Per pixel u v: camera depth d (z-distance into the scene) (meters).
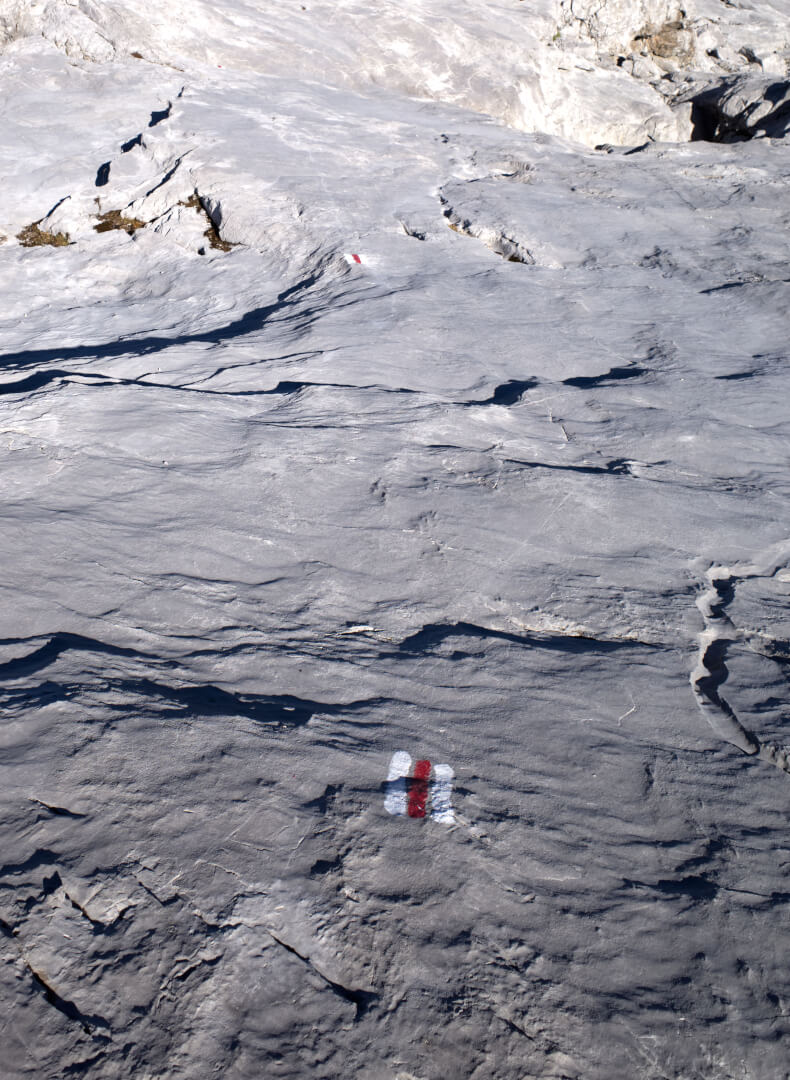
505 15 22.02
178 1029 1.78
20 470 4.32
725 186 13.62
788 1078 1.79
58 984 1.84
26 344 8.13
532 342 7.55
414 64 19.00
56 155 13.83
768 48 26.12
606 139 20.97
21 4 18.33
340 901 2.07
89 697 2.66
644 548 4.14
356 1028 1.81
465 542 4.05
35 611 3.18
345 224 11.07
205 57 17.64
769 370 7.01
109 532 3.81
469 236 11.23
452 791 2.45
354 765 2.52
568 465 5.16
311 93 17.12
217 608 3.36
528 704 2.91
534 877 2.20
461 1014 1.85
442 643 3.25
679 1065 1.79
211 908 2.02
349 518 4.20
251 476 4.54
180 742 2.51
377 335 7.45
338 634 3.29
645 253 10.59
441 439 5.30
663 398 6.29
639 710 2.93
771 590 3.85
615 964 1.99
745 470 5.18
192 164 12.52
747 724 2.86
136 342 8.12
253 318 8.80
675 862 2.30
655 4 25.03
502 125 17.09
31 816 2.21
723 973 1.98
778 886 2.23
